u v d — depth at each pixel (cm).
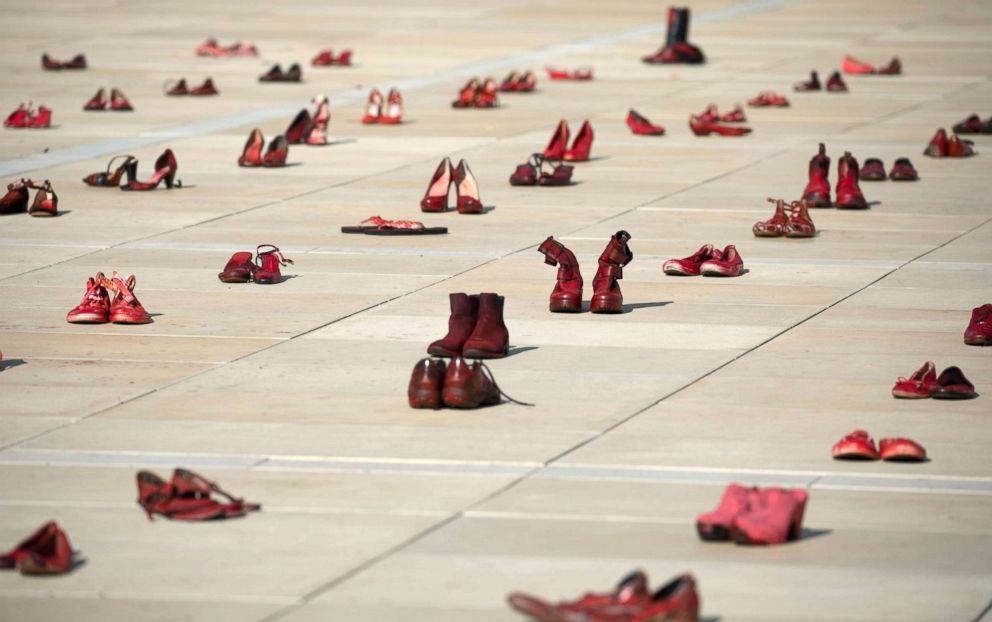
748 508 1717
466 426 2123
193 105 5916
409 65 7356
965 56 7662
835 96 6241
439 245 3403
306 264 3203
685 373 2392
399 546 1688
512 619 1491
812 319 2750
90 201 3956
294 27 9238
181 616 1507
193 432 2095
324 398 2255
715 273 3088
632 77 6894
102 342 2584
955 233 3562
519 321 2720
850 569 1630
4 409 2202
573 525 1752
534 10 10431
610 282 2781
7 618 1502
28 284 3028
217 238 3478
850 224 3678
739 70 7162
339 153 4778
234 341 2588
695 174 4400
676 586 1412
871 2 10956
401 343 2569
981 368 2433
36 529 1741
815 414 2183
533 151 4816
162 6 10688
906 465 1973
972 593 1567
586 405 2220
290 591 1566
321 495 1850
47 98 6081
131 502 1831
